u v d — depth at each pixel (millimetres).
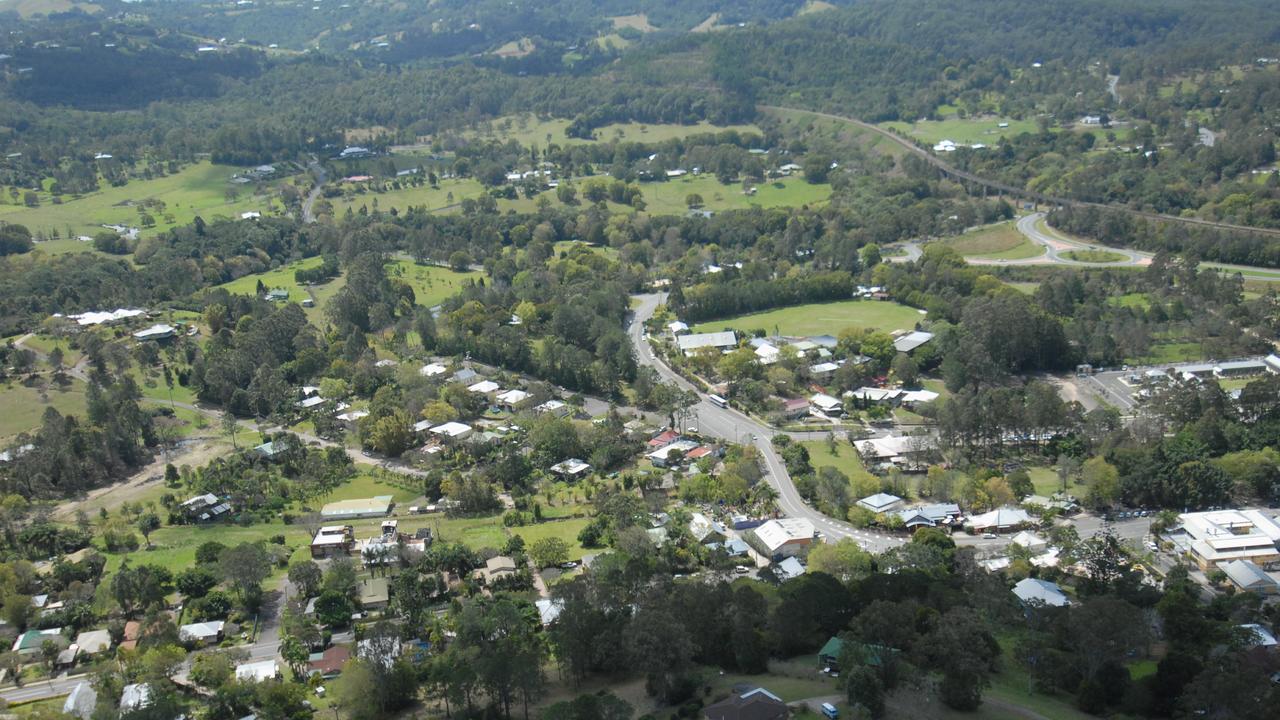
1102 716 145000
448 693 155750
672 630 151250
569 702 141875
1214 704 135875
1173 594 173500
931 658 150625
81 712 160125
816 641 167875
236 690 159625
